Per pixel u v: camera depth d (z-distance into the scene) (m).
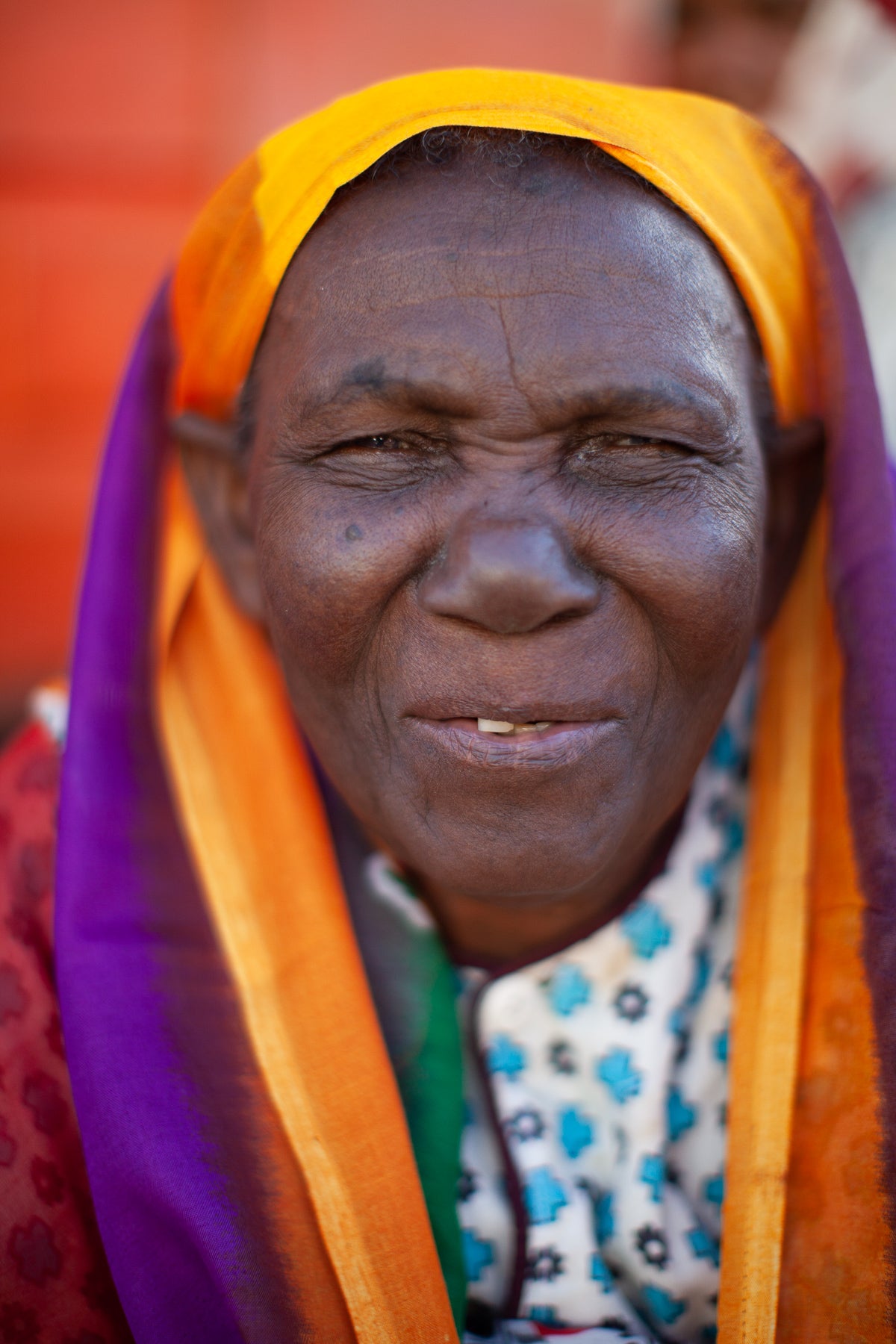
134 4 3.80
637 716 1.00
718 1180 1.12
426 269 0.97
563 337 0.95
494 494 0.98
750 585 1.03
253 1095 1.07
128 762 1.21
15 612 3.88
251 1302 0.96
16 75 3.79
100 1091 1.03
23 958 1.17
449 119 0.97
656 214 1.01
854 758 1.07
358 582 1.00
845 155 2.38
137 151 3.92
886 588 1.08
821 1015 1.06
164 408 1.27
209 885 1.17
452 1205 1.07
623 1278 1.10
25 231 3.87
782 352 1.14
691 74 2.39
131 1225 0.99
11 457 3.91
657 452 1.01
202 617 1.28
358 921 1.17
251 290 1.12
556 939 1.16
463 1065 1.14
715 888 1.20
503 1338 1.03
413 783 1.02
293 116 3.96
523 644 0.96
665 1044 1.14
